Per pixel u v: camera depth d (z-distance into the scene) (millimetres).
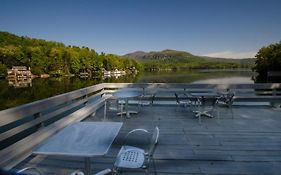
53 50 68188
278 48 40562
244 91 6207
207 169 2557
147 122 4613
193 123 4496
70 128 2152
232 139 3553
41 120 3213
